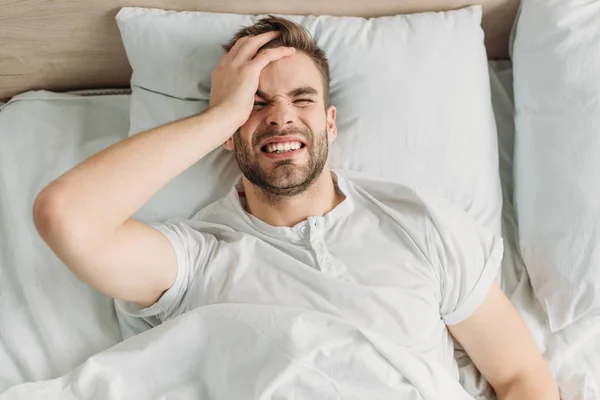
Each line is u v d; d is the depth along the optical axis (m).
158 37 1.22
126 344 1.00
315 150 1.07
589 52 1.18
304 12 1.32
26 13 1.25
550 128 1.20
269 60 1.06
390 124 1.21
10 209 1.19
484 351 1.10
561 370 1.14
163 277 1.00
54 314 1.09
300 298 1.03
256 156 1.06
